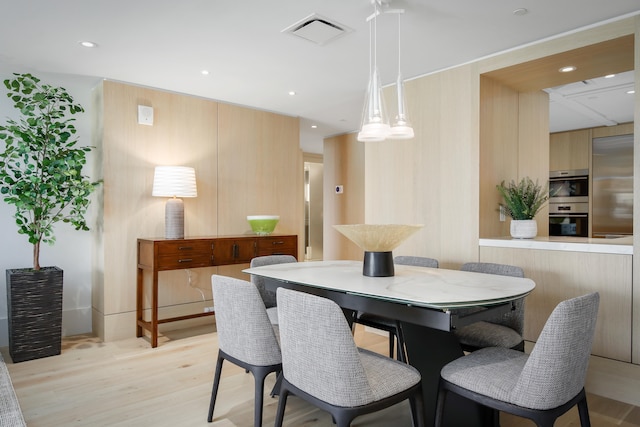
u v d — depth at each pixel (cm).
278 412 172
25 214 361
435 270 249
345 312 251
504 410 151
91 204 391
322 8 243
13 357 310
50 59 321
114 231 368
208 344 356
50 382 273
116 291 369
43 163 324
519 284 197
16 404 238
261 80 373
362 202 630
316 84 387
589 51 277
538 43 289
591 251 262
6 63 330
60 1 233
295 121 512
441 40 289
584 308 146
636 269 244
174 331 396
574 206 572
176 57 318
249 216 430
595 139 554
